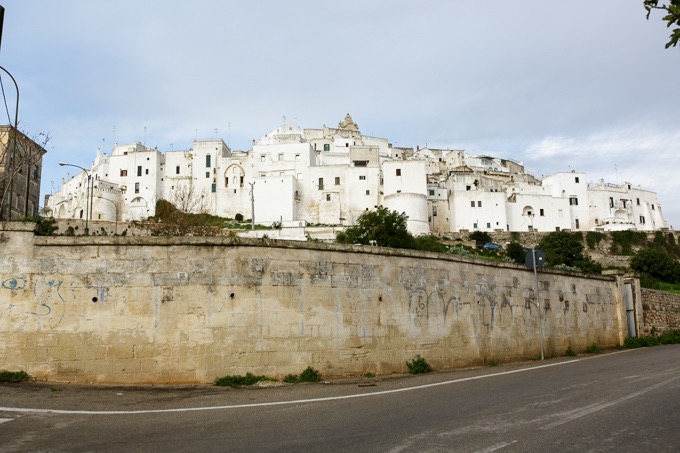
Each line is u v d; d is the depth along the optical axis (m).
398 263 16.55
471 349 18.09
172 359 13.18
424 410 9.93
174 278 13.50
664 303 31.23
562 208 107.81
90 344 12.97
